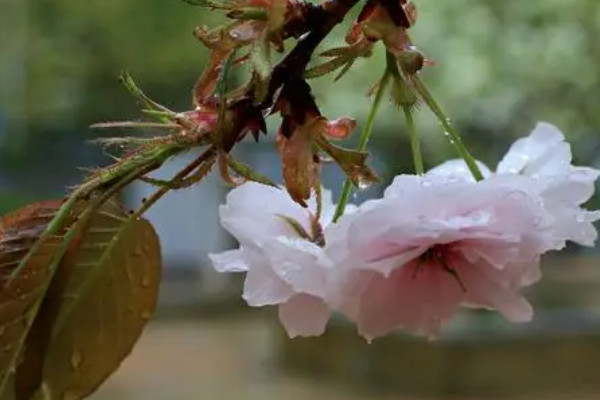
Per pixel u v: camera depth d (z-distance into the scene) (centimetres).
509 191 60
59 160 587
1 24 490
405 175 60
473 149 335
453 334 384
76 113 530
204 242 679
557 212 61
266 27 59
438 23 314
